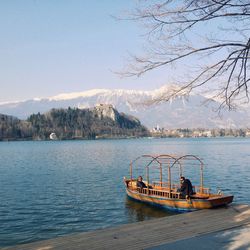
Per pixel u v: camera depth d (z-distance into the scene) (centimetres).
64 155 10744
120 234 1366
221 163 7188
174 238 1302
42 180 4778
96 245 1238
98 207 2912
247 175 5072
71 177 5119
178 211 2373
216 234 1323
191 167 6538
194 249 1135
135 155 10350
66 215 2662
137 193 2881
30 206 3008
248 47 833
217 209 1858
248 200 3191
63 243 1269
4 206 3017
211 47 855
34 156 10388
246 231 1356
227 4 805
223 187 4006
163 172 5797
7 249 1222
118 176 5253
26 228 2320
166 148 14400
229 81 880
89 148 15400
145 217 2456
